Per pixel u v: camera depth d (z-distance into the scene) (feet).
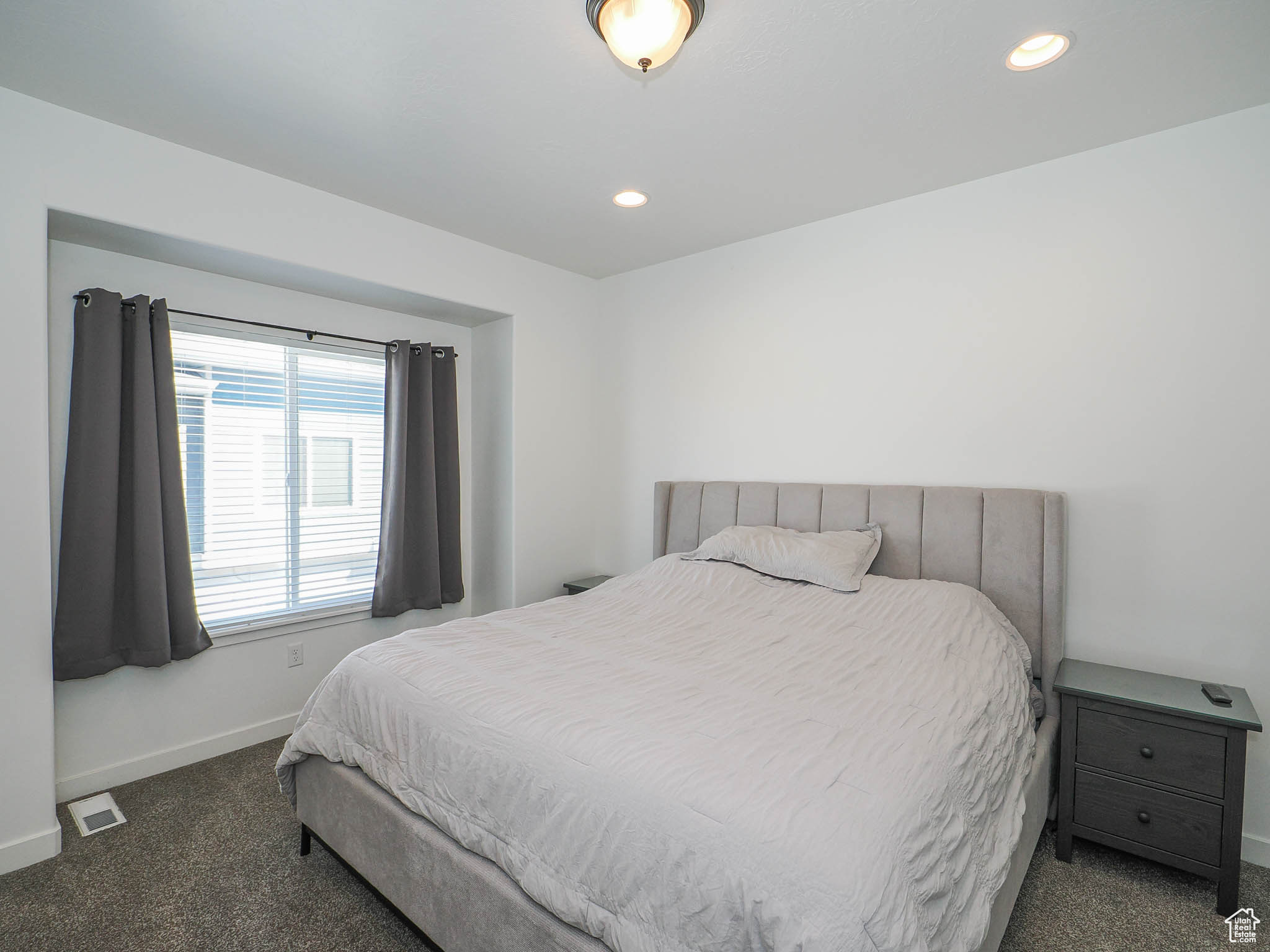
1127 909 5.80
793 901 3.06
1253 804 6.56
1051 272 7.73
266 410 9.46
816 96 6.30
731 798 3.61
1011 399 8.05
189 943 5.33
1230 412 6.70
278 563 9.66
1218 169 6.72
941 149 7.41
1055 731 7.00
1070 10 5.03
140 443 7.79
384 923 5.57
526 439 11.49
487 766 4.57
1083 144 7.32
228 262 8.23
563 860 3.99
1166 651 7.05
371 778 5.53
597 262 11.66
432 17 5.14
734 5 4.96
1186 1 4.92
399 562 10.60
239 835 6.91
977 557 8.04
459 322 11.69
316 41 5.45
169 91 6.23
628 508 12.33
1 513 6.19
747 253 10.50
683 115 6.67
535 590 11.68
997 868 4.06
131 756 8.14
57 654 7.33
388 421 10.64
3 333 6.17
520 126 6.89
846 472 9.48
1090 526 7.52
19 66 5.81
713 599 8.05
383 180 8.23
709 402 11.05
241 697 9.18
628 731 4.41
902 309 8.91
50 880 6.13
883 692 5.18
